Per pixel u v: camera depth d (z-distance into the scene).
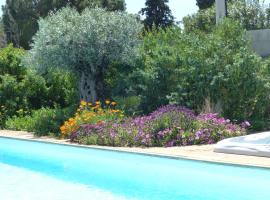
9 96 20.33
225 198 7.88
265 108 16.00
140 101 16.67
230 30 16.52
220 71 15.52
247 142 10.85
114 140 13.05
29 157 13.03
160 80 16.62
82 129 14.16
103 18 16.80
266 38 18.89
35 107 21.02
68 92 19.83
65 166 11.54
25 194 8.78
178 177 9.50
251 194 7.98
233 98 15.45
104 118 14.70
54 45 16.31
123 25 16.97
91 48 16.38
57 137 15.44
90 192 8.83
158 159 10.84
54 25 16.53
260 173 8.88
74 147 13.27
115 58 16.98
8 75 20.56
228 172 9.35
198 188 8.63
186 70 15.95
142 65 17.52
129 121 14.16
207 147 11.95
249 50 16.25
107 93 18.45
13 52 21.73
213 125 13.14
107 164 11.32
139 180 9.59
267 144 10.48
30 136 16.09
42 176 10.55
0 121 19.56
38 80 20.50
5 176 10.70
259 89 15.45
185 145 12.59
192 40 16.67
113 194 8.60
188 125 13.07
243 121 15.29
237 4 40.22
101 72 18.05
